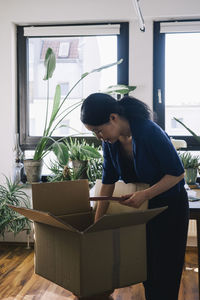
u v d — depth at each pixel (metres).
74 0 3.99
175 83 4.08
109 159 1.95
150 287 1.85
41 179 4.27
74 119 4.24
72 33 4.11
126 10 3.94
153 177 1.79
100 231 1.37
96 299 1.79
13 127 4.16
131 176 1.93
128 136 1.83
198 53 4.05
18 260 3.66
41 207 1.71
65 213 1.80
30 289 2.95
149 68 4.03
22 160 4.30
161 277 1.83
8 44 4.07
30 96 4.30
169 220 1.80
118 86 3.76
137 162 1.77
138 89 4.05
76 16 4.00
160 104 4.09
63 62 4.25
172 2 3.87
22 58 4.24
